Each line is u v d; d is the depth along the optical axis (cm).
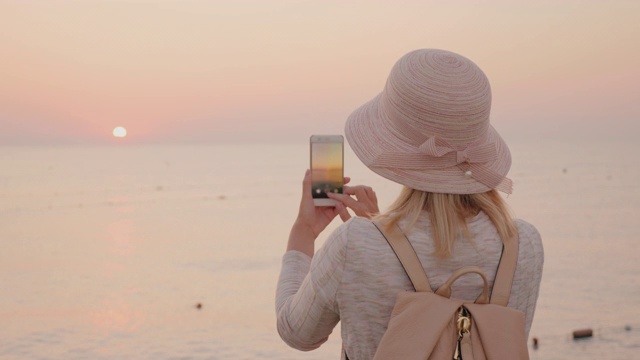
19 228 11481
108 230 11144
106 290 6384
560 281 6397
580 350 4238
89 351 4428
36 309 5594
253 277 6950
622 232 9806
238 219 12825
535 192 17150
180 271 7381
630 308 5241
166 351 4384
